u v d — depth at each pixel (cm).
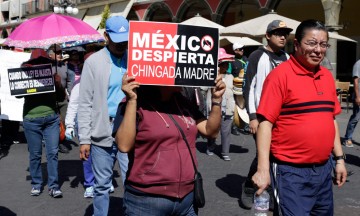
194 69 292
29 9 4156
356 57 2103
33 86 580
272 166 331
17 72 580
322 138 320
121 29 432
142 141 288
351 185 668
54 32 639
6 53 935
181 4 2466
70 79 899
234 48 1198
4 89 923
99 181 439
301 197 321
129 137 281
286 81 322
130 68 284
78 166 808
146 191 287
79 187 666
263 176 313
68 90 898
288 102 322
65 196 619
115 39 427
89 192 612
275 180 328
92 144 441
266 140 321
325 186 331
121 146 285
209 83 296
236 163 826
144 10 2753
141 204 289
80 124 442
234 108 834
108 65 440
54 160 607
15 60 931
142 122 288
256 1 2061
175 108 299
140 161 290
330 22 1739
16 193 634
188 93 312
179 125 292
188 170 292
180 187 289
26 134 605
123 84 281
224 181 695
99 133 435
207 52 294
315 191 326
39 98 593
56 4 2195
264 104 324
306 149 320
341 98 1680
